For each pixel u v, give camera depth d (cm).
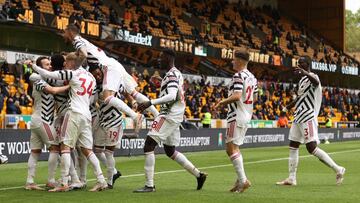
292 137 1320
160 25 4281
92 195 1086
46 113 1170
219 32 4959
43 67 1198
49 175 1200
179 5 4997
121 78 1169
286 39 5600
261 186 1278
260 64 4456
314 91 1304
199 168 1812
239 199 1045
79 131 1132
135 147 2469
